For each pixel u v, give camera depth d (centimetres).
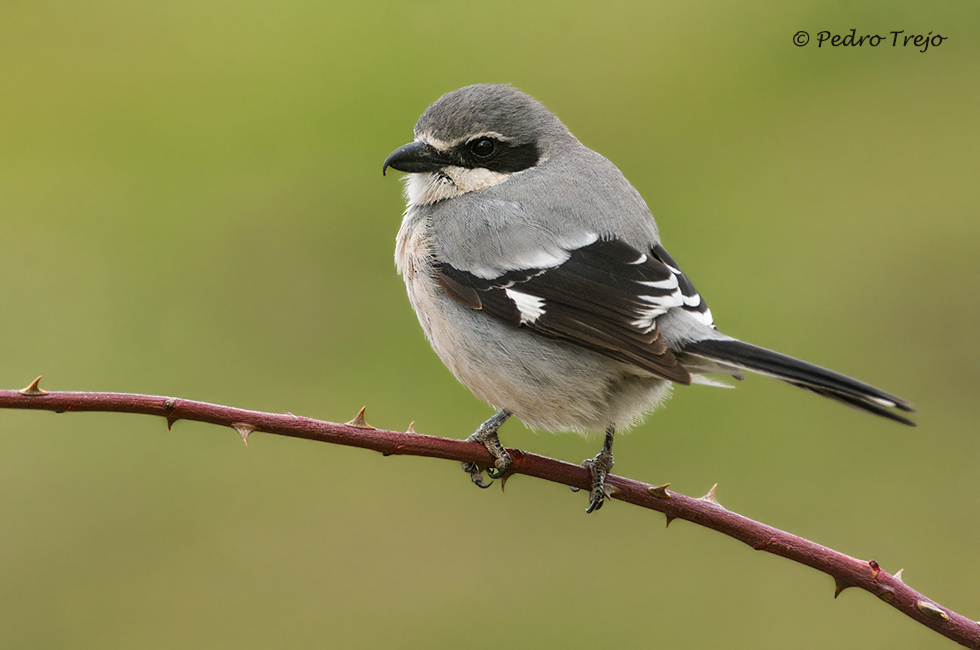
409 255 797
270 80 1262
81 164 1197
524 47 1270
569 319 714
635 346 680
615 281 723
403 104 1230
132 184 1186
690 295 732
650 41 1282
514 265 746
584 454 1023
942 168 1180
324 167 1202
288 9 1305
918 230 1128
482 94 818
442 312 764
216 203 1175
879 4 1232
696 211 1155
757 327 1084
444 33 1284
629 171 1182
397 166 812
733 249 1132
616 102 1228
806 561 594
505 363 737
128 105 1248
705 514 628
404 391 1062
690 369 708
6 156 1198
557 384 726
